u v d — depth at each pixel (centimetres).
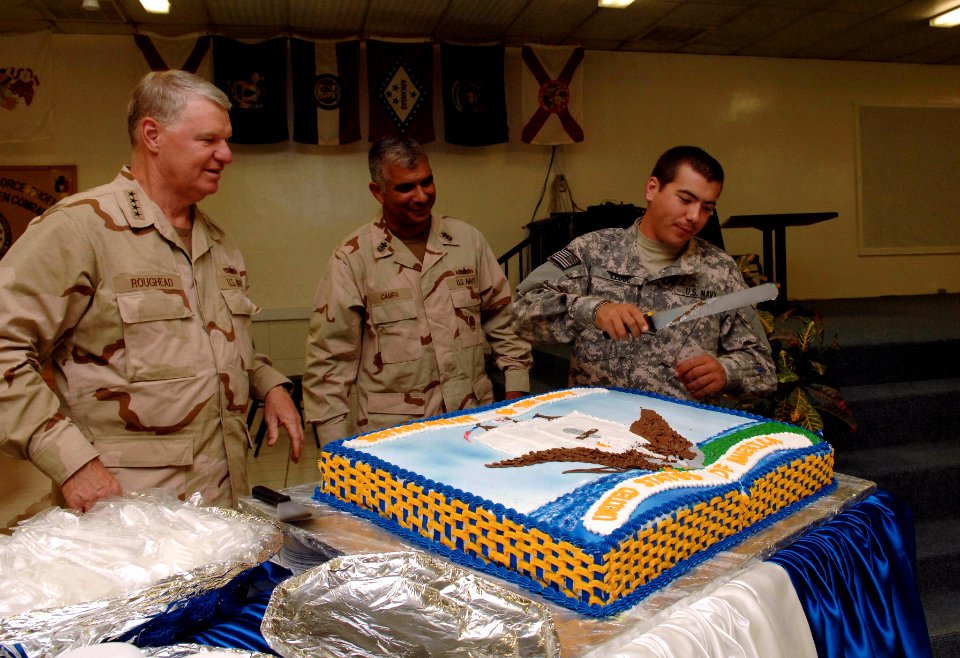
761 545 117
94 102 564
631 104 664
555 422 152
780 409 275
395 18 554
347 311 208
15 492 360
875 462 307
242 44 562
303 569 122
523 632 82
